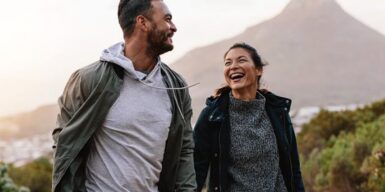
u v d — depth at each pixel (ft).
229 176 11.51
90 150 9.24
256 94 12.01
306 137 77.05
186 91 9.98
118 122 9.06
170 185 9.78
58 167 8.90
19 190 30.89
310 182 54.49
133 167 9.05
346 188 43.93
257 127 11.62
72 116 9.09
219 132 11.55
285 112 11.82
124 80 9.30
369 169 34.09
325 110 86.89
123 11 9.53
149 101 9.29
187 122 10.02
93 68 9.20
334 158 45.93
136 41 9.47
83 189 9.17
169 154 9.62
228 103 11.73
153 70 9.46
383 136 45.19
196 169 11.64
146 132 9.15
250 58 11.83
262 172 11.51
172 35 9.66
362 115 78.48
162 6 9.52
